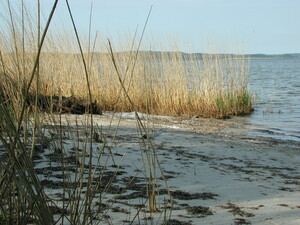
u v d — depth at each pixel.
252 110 12.80
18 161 1.82
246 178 4.40
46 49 8.30
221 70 11.62
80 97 10.04
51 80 5.77
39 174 3.55
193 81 11.55
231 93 12.08
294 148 7.11
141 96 10.71
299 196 3.74
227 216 3.02
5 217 1.95
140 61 10.69
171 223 2.77
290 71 48.91
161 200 3.30
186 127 8.83
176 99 11.16
